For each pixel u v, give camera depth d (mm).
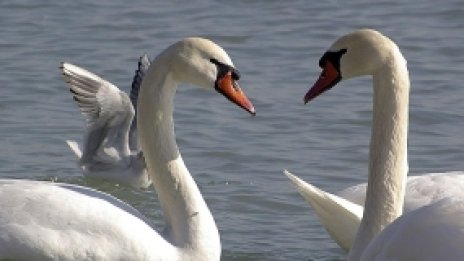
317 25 25469
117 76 22031
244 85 21516
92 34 24750
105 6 26844
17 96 20719
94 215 12391
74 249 12250
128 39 24422
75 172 17797
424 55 23422
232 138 18703
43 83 21406
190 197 12914
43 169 17484
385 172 10969
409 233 8906
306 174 17156
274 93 21016
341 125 19375
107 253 12328
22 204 12320
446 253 8547
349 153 18062
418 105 20344
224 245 14289
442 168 17500
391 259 8992
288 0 27266
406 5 26781
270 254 14031
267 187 16562
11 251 12211
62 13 26250
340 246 13234
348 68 11219
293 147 18328
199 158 17844
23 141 18547
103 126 17766
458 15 25953
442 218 8773
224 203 15914
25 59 22938
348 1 27250
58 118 19656
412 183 13844
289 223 15195
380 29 25188
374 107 11117
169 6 26922
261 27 25375
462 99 20703
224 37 24625
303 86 21453
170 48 12883
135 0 27406
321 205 12789
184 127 19250
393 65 11055
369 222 10914
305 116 19766
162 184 12953
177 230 12875
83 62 22859
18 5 26781
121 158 17828
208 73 12820
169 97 12945
